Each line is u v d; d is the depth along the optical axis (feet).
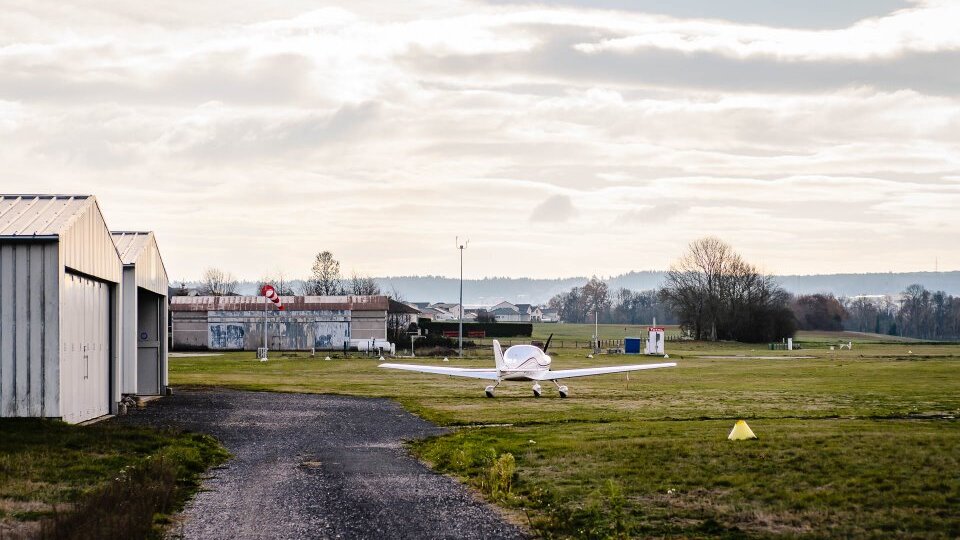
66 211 98.94
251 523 54.34
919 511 54.49
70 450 78.18
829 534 49.80
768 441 82.23
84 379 103.86
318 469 74.84
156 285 142.92
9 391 91.71
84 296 103.35
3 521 52.06
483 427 104.68
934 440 81.15
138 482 60.70
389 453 84.64
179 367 224.74
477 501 61.26
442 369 157.28
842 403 130.82
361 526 53.78
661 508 57.06
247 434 98.68
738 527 52.01
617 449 79.92
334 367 229.86
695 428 97.45
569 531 52.11
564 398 145.38
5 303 91.76
